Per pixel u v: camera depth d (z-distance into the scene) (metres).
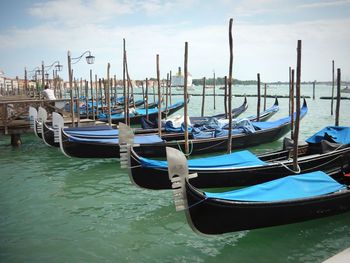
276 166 8.70
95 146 11.95
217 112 34.31
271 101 47.78
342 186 6.98
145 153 12.11
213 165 8.45
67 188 9.80
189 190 5.75
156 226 7.30
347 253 4.46
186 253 6.21
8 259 6.01
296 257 6.04
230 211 6.03
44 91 19.06
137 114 22.31
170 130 14.30
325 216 7.03
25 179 10.70
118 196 9.09
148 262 5.94
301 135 18.55
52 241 6.68
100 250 6.34
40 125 14.37
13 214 7.96
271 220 6.43
